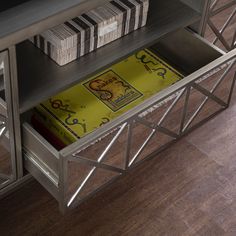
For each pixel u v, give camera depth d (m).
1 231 1.45
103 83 1.64
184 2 1.69
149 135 1.53
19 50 1.50
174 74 1.69
